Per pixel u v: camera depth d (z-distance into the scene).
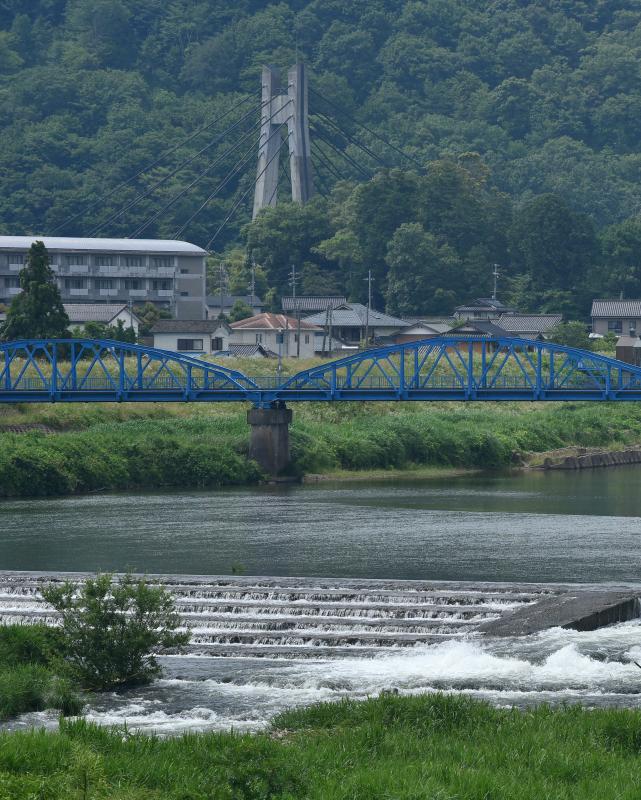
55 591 63.66
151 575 91.25
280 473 176.62
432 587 85.38
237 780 41.84
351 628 74.62
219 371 180.00
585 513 134.00
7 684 57.09
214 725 54.19
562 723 50.34
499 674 61.66
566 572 95.44
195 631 74.81
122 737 48.53
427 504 144.00
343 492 160.00
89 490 161.25
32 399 173.38
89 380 191.88
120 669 61.75
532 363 177.00
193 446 173.88
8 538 114.94
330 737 49.44
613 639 68.62
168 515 133.12
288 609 79.44
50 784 40.75
